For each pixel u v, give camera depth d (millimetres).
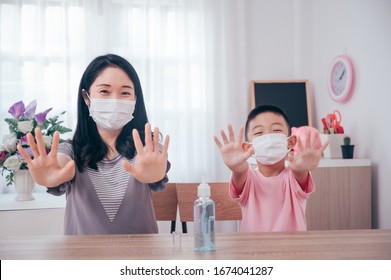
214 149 3072
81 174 1258
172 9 3029
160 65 2992
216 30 3100
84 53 2906
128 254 886
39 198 2127
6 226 1949
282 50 3240
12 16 2816
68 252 907
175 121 2998
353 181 2434
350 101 2711
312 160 1260
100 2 2955
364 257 857
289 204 1405
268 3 3225
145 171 1012
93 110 1250
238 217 1594
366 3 2520
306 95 3146
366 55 2529
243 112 3139
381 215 2420
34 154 1001
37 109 2854
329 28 2975
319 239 1020
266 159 1411
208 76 3084
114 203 1243
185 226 1703
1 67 2801
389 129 2326
